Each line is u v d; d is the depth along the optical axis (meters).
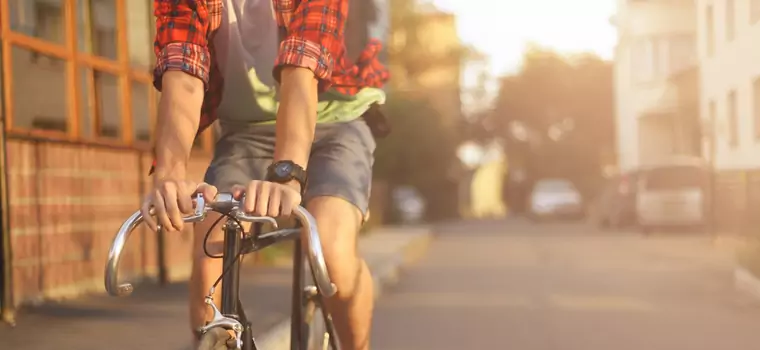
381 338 7.76
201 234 2.99
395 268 14.19
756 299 9.20
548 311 9.32
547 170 60.59
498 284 12.15
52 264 7.81
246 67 3.18
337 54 3.06
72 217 8.17
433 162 36.69
